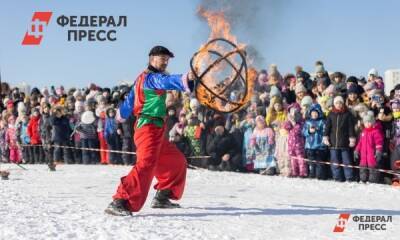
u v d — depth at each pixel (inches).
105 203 290.2
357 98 470.3
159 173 275.9
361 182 445.4
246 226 229.5
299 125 486.3
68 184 395.5
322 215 261.7
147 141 257.0
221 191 365.1
